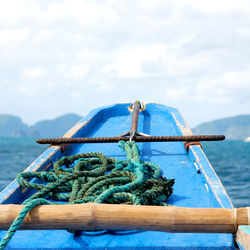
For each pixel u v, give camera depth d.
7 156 30.73
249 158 29.62
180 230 1.44
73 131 3.87
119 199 1.91
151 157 3.29
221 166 21.41
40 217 1.48
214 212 1.43
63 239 1.75
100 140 3.18
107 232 1.81
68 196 2.16
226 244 1.63
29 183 2.23
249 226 1.40
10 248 1.69
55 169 2.61
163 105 5.23
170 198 2.30
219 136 3.05
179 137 3.10
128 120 4.99
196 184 2.55
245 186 12.16
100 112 5.05
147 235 1.76
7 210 1.50
